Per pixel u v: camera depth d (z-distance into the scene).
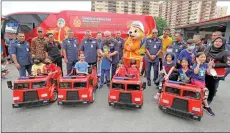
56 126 3.26
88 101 3.98
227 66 4.04
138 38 5.83
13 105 3.69
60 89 3.90
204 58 3.83
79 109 4.00
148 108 4.12
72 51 5.48
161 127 3.30
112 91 3.86
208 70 4.02
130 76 4.45
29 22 9.91
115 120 3.52
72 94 3.92
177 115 3.53
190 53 4.55
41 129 3.16
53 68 4.95
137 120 3.54
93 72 4.94
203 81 3.94
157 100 4.61
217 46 4.11
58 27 10.23
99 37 5.80
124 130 3.17
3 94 4.90
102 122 3.43
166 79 4.21
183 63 4.19
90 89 4.20
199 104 3.31
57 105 4.20
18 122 3.38
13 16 9.78
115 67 5.75
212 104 4.45
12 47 4.69
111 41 5.51
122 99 3.83
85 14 10.62
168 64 4.59
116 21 11.27
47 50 5.42
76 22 10.43
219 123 3.51
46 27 10.07
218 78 4.14
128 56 5.86
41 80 3.93
